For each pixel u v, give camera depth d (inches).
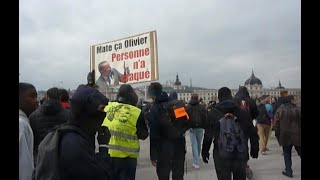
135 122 194.4
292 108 298.4
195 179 290.2
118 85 364.8
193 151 348.5
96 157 93.4
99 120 95.1
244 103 285.4
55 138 88.7
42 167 88.8
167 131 217.3
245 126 199.0
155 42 336.8
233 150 193.2
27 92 139.2
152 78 335.6
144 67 343.6
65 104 222.8
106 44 374.6
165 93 222.2
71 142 87.0
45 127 177.5
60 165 85.9
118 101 198.8
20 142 119.3
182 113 219.8
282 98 315.9
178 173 223.5
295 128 296.5
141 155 430.3
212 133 201.2
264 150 435.8
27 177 118.8
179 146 221.1
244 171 197.6
